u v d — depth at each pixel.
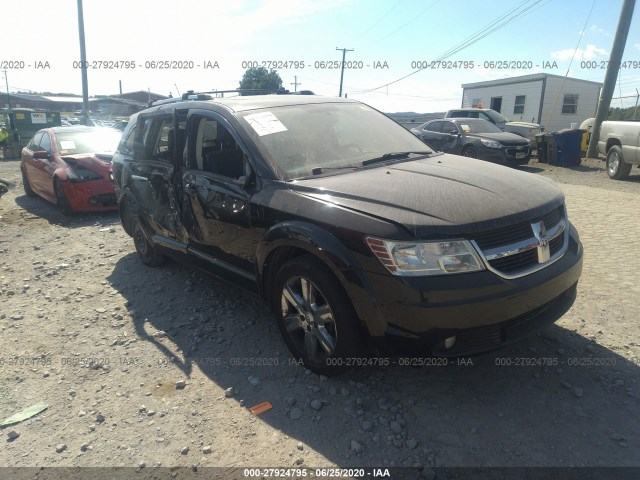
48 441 2.87
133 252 6.27
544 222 3.04
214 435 2.85
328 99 4.61
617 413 2.88
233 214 3.70
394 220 2.77
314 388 3.22
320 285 3.06
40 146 9.67
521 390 3.12
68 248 6.57
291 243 3.18
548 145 14.77
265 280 3.58
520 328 2.91
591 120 17.83
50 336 4.11
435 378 3.28
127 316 4.42
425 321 2.68
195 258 4.38
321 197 3.16
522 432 2.75
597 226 6.70
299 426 2.89
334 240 2.92
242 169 3.79
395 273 2.71
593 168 13.91
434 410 2.97
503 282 2.73
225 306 4.52
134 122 5.61
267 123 3.87
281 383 3.31
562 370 3.29
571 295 3.32
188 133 4.30
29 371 3.60
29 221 8.21
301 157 3.70
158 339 3.97
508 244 2.82
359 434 2.80
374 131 4.36
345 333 3.01
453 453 2.62
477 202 2.93
